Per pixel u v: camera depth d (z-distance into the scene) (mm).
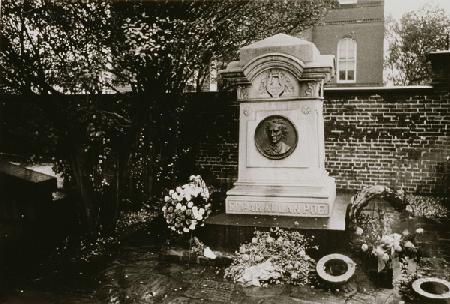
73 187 9078
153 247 6797
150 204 9391
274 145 6785
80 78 6297
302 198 6496
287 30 10125
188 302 4758
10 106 7512
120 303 4777
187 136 10633
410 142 9680
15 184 7781
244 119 6961
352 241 5609
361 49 21156
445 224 7488
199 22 7270
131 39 6504
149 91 7762
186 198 6160
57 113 6992
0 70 6688
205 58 8508
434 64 9352
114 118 7773
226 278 5457
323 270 5164
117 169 7645
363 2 20953
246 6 8297
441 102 9391
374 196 5891
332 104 10164
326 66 6414
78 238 7234
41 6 6387
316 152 6641
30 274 5664
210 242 6273
